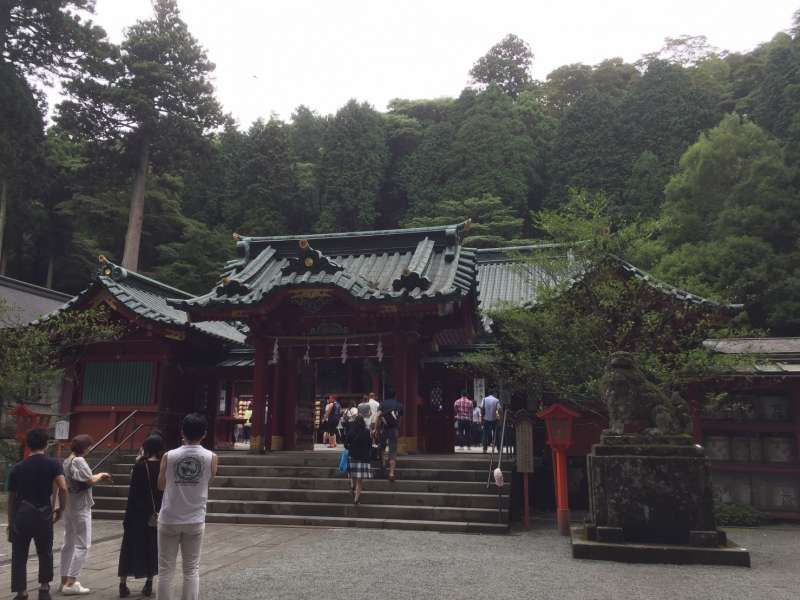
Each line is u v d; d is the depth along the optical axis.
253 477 14.15
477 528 11.69
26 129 35.25
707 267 36.69
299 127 75.56
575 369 13.57
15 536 6.74
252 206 58.06
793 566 8.77
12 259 43.56
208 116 47.75
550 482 16.84
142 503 7.22
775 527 14.11
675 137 55.69
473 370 18.70
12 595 7.28
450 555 9.31
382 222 66.81
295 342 16.86
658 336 14.23
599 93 63.12
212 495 13.62
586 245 14.33
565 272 14.78
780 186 39.59
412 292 15.41
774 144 41.91
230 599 6.71
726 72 69.62
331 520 12.26
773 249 38.22
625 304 14.08
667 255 37.84
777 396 15.73
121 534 11.47
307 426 18.59
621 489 9.49
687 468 9.38
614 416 10.24
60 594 7.25
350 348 17.48
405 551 9.64
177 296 23.09
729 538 12.22
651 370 13.03
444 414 20.36
